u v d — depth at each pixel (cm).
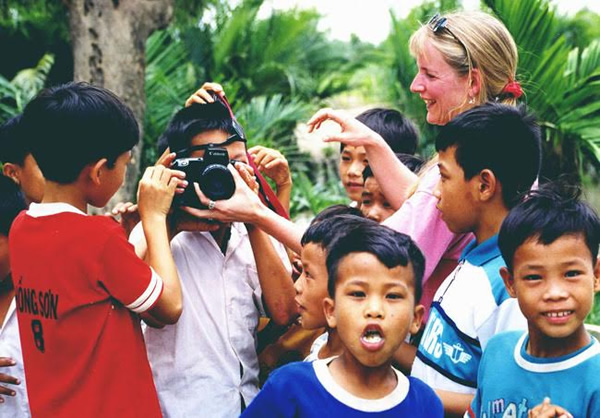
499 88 261
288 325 265
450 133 229
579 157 664
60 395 221
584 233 188
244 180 251
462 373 219
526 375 195
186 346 248
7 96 905
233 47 1161
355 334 184
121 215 274
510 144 224
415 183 265
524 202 196
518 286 192
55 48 1026
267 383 191
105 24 687
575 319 187
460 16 265
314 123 274
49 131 224
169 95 905
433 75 262
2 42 1025
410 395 189
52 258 222
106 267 221
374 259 185
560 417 175
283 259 282
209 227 251
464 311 221
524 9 604
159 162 256
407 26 926
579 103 647
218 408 246
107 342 221
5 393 271
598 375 186
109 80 688
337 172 1095
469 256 229
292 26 1199
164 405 247
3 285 282
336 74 1304
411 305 187
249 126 980
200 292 253
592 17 1106
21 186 306
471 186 227
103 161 228
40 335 226
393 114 364
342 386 187
